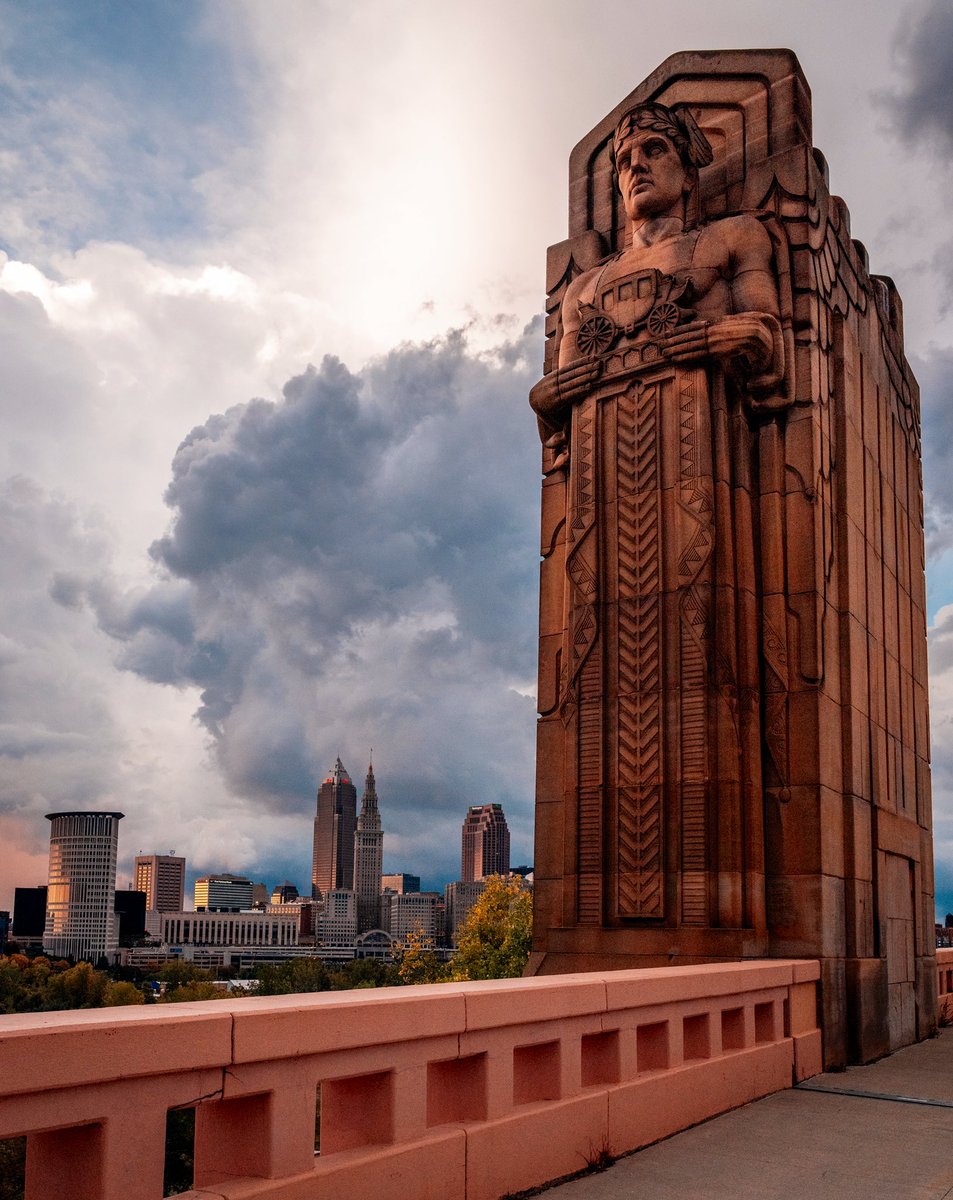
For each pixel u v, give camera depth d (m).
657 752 13.62
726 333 13.91
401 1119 6.51
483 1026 7.12
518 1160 7.34
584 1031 8.33
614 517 14.58
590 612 14.50
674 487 14.11
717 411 14.12
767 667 13.77
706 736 13.31
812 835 13.13
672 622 13.84
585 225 17.33
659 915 13.22
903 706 16.67
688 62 16.33
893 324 18.75
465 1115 7.24
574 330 15.53
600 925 13.68
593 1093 8.28
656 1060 9.51
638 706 13.89
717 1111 10.00
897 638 16.75
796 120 15.28
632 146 15.44
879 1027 13.80
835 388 15.08
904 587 17.44
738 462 14.13
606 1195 7.38
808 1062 12.10
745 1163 8.29
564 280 17.14
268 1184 5.59
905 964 15.45
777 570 13.96
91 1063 4.81
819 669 13.55
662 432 14.34
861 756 14.36
